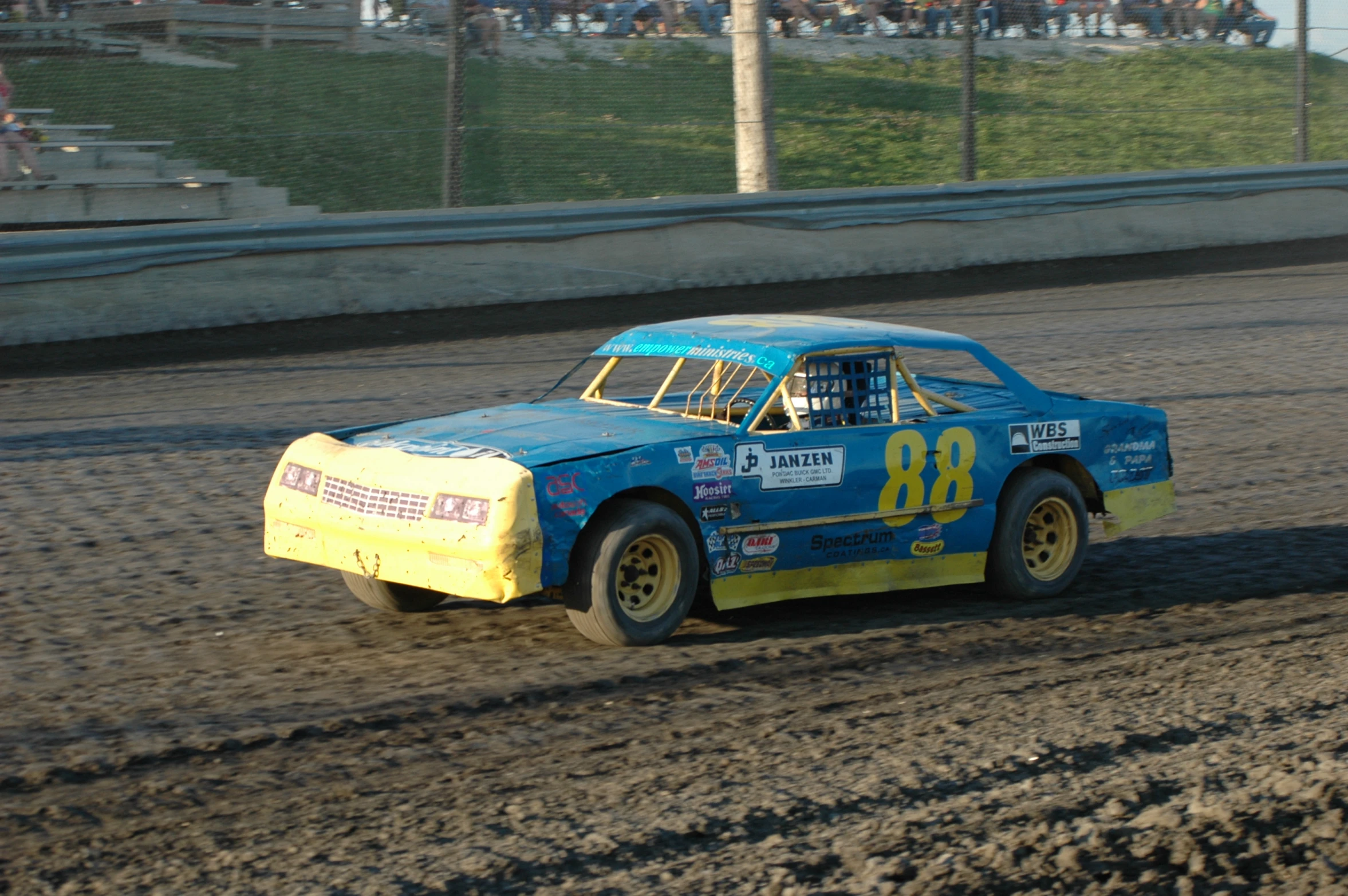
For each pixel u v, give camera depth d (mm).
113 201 31453
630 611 11055
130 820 7859
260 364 24797
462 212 30031
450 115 30453
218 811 8008
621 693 10164
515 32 35000
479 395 22359
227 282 27438
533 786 8445
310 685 10266
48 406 21250
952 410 13047
